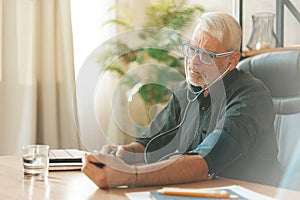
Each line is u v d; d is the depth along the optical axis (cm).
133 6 355
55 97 315
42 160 120
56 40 320
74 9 336
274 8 312
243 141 122
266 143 143
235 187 97
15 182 113
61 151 160
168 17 348
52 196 97
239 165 133
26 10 306
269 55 182
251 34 295
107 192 100
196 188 96
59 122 320
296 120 171
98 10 343
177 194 88
